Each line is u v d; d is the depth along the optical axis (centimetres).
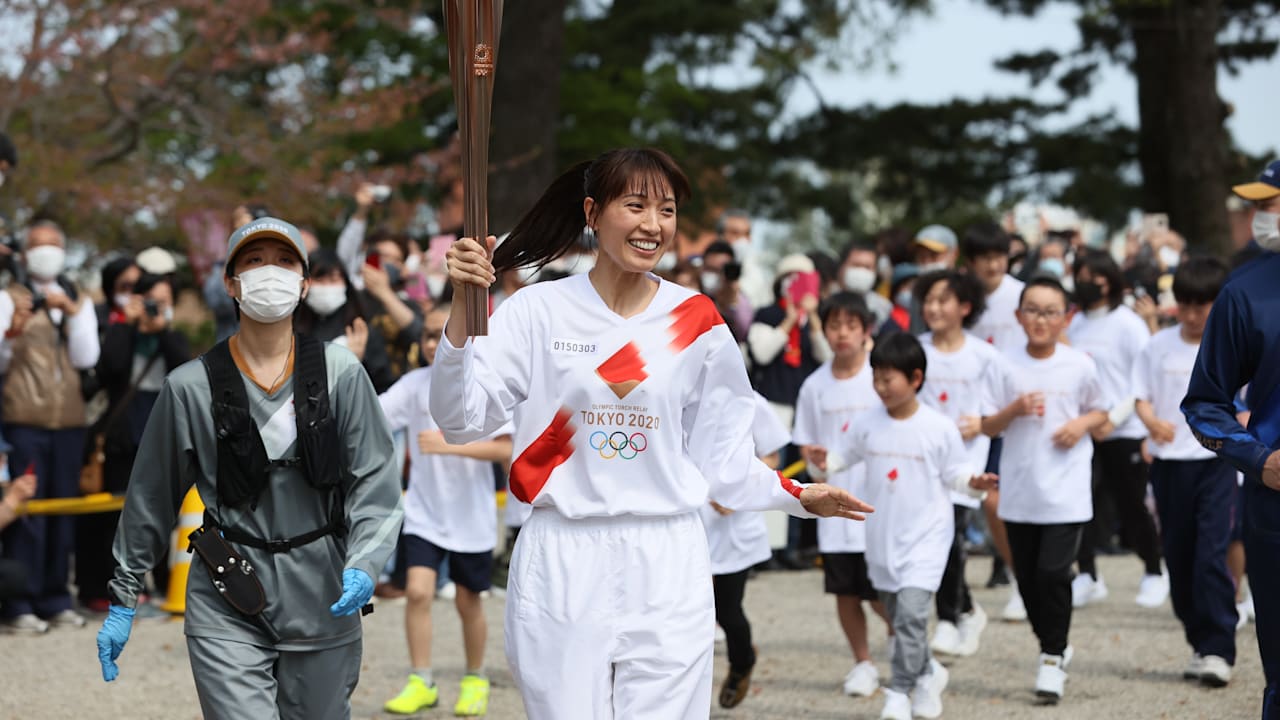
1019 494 732
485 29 371
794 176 2586
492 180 1692
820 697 720
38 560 887
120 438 923
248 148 1573
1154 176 2281
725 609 672
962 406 796
